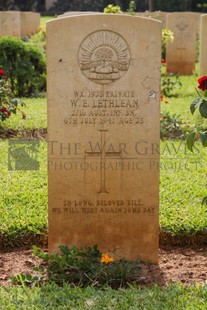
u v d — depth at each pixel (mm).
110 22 5336
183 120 10398
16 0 37312
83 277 5141
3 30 22938
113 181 5527
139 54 5379
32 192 6895
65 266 5180
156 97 5434
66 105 5410
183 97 13570
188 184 7207
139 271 5250
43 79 14016
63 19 5297
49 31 5305
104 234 5582
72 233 5562
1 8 37031
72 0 37531
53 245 5574
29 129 9984
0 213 6328
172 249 6047
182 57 18312
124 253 5617
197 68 19875
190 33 18219
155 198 5555
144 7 36562
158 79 5410
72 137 5449
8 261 5707
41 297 4766
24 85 13727
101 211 5555
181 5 35906
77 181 5508
